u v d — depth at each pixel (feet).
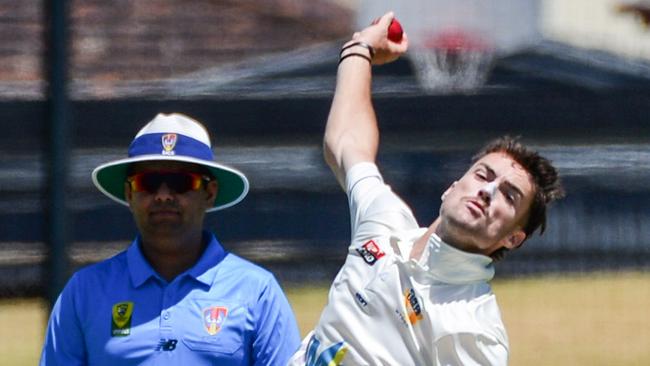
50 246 87.35
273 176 108.27
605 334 101.19
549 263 111.86
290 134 108.58
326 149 50.08
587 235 111.86
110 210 101.96
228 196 53.21
